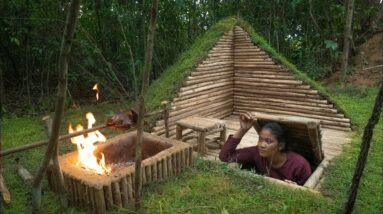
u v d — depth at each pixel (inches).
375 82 292.5
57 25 249.9
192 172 120.5
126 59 275.4
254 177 114.3
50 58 259.6
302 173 122.8
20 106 251.6
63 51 64.9
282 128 123.0
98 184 92.4
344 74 286.0
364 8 339.6
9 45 275.3
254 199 101.6
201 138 151.3
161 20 281.6
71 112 237.5
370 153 143.1
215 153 157.4
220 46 209.0
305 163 123.9
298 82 197.3
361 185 113.3
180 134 160.2
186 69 187.8
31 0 249.0
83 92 301.4
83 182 94.6
